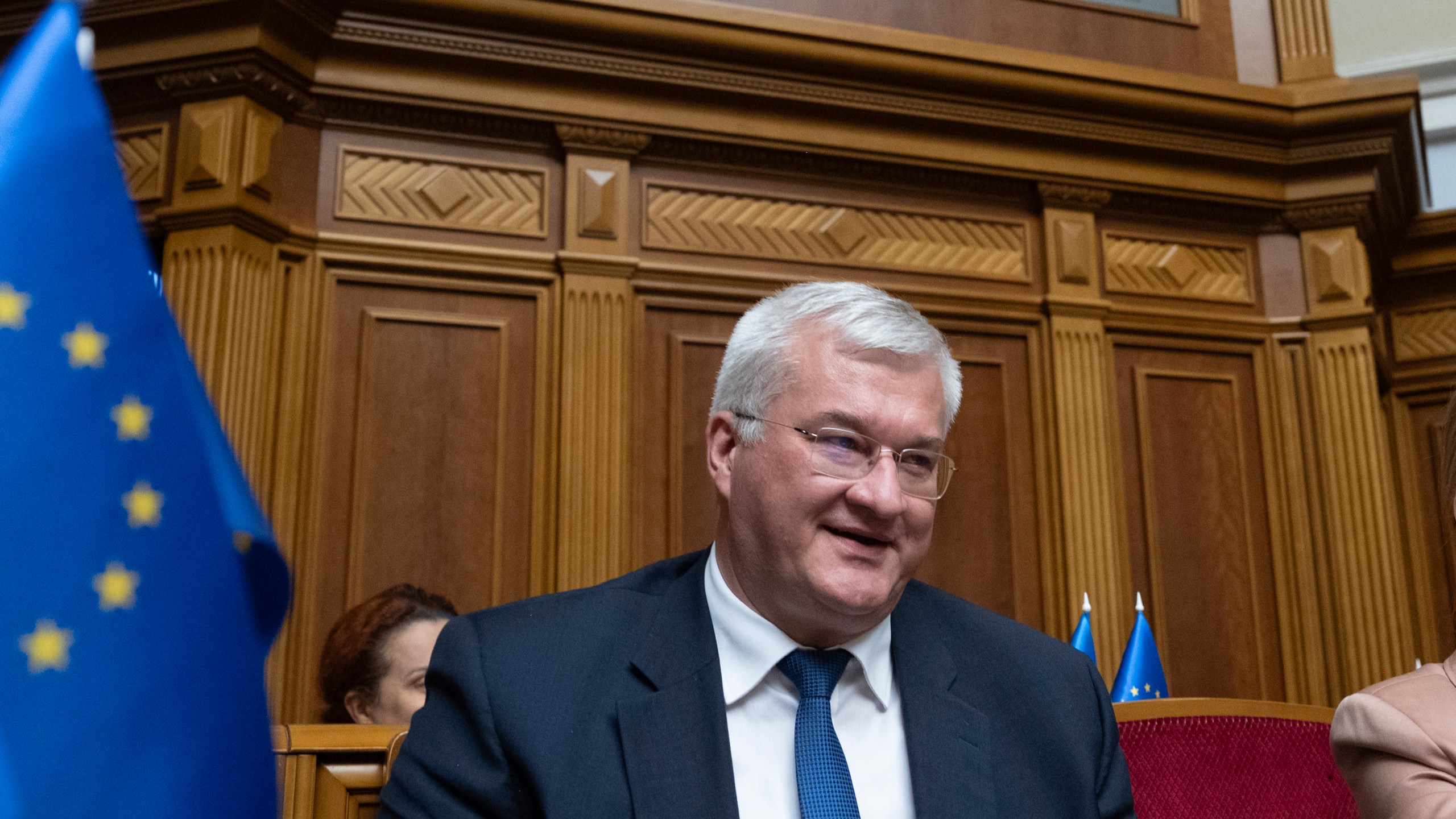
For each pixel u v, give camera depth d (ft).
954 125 15.01
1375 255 18.11
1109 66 15.20
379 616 8.20
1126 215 16.15
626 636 4.61
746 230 14.44
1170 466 15.65
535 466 13.12
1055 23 15.85
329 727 4.90
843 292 4.65
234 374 11.87
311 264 12.84
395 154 13.42
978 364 15.02
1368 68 20.43
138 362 2.05
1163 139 15.74
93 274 2.02
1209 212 16.40
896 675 4.74
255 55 12.34
